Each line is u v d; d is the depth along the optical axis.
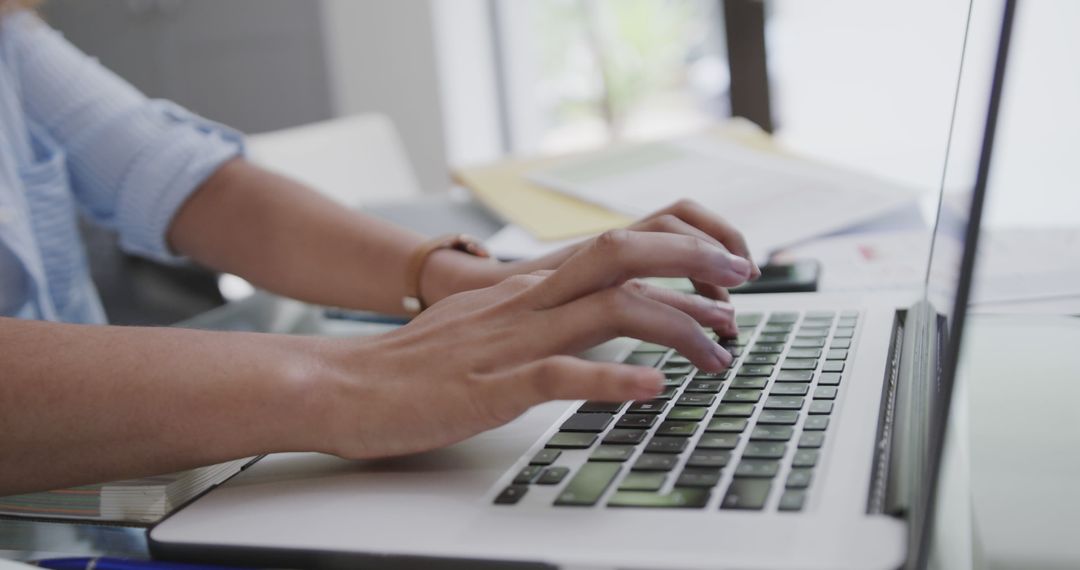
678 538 0.32
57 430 0.42
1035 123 1.81
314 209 0.77
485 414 0.39
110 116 0.87
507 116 3.26
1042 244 0.75
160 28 3.00
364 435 0.41
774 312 0.59
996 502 0.35
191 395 0.42
